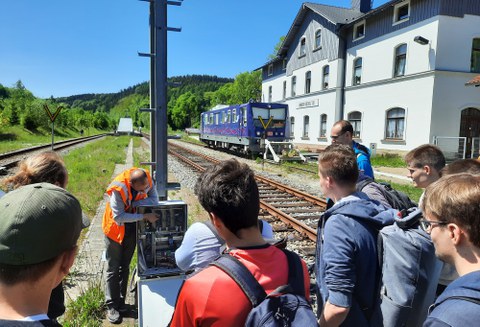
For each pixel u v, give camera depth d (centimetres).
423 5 1789
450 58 1745
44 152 245
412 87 1858
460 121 1786
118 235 336
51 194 124
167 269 300
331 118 2492
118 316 342
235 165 165
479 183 141
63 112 5731
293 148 2033
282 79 3300
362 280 199
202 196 158
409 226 204
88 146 2812
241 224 152
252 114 2091
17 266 112
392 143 1991
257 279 142
